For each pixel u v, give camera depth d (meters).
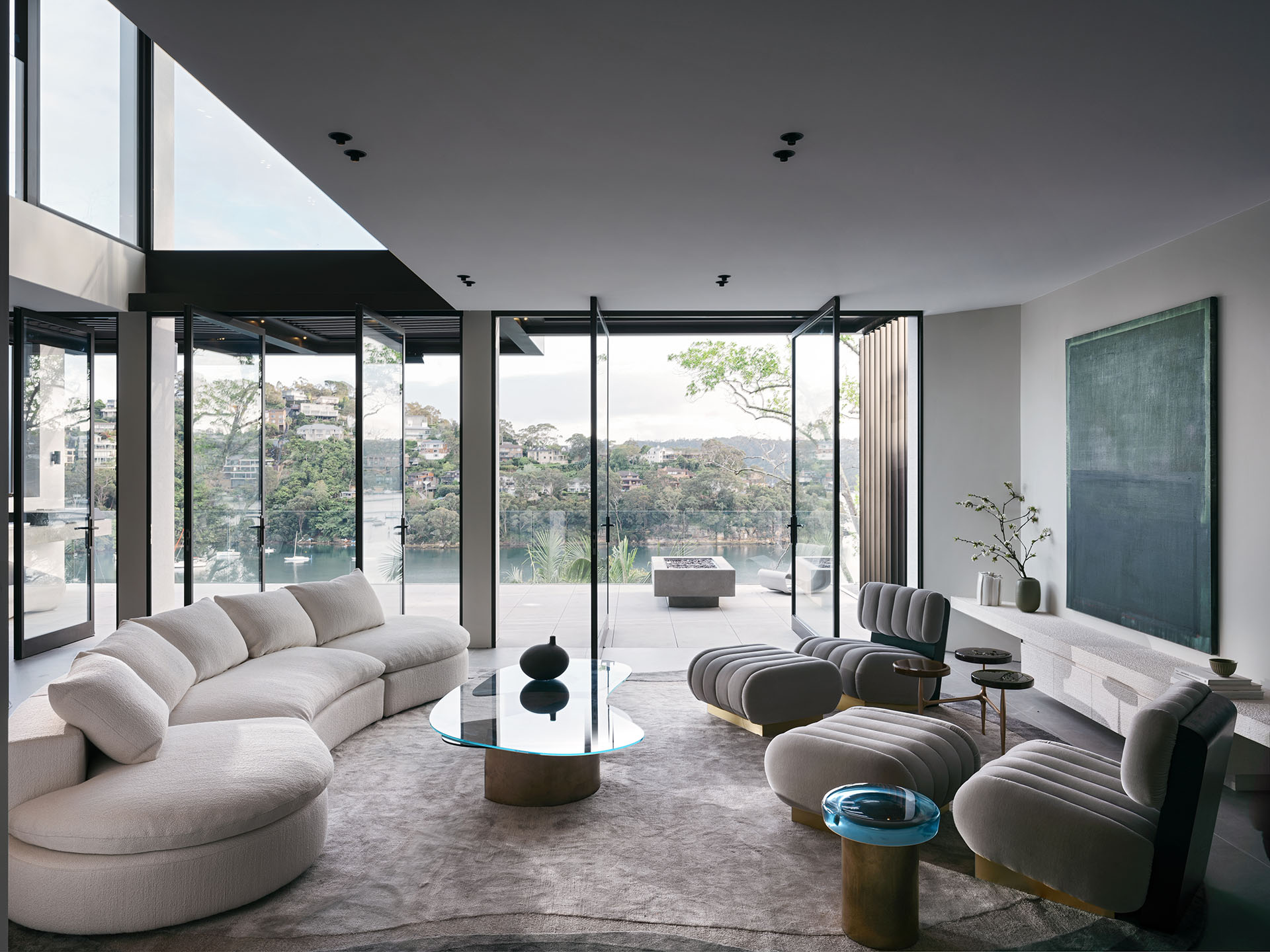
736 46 2.49
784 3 2.26
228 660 4.34
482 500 6.84
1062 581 5.88
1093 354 5.41
